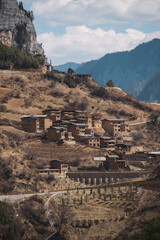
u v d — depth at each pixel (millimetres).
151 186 168875
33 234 149625
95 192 174375
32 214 156750
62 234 151375
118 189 173125
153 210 149750
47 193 171625
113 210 159375
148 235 123188
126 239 127562
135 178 185750
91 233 150625
